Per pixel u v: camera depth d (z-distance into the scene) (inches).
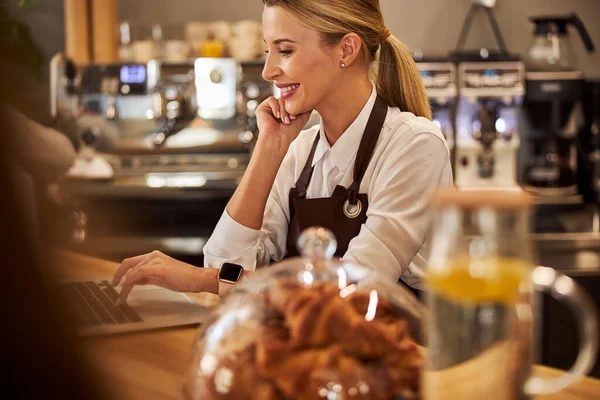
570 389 44.8
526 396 32.3
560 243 161.9
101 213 162.6
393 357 33.2
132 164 170.9
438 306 31.8
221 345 35.0
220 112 169.8
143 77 168.6
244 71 169.0
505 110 165.0
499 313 31.1
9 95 19.0
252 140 169.9
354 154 79.8
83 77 169.3
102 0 174.7
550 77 163.9
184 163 171.2
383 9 188.2
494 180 166.2
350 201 78.4
